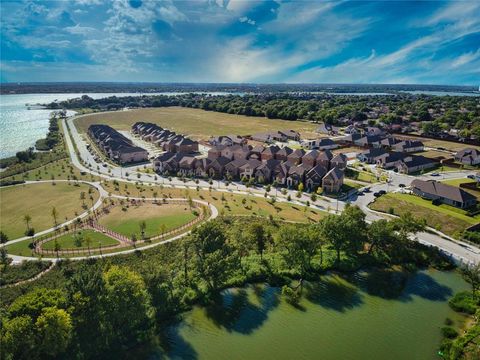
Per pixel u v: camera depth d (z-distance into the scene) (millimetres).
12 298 68625
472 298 69250
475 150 168875
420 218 94062
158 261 81062
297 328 62906
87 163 173875
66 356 54531
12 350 48719
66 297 56281
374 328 62875
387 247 86188
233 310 67688
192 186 138875
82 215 108938
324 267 80125
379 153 172500
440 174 151000
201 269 72438
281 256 83125
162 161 160750
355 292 73000
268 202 118562
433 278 77625
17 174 157625
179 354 57156
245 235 88750
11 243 90875
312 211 110188
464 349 56500
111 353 56844
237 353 57344
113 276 61125
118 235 93375
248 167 147250
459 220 101625
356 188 132875
